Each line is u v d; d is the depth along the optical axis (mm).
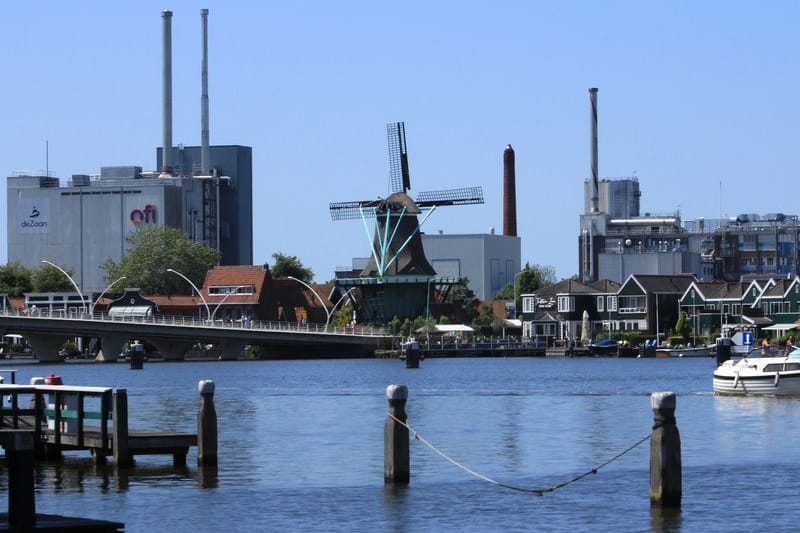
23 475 49375
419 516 65312
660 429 64062
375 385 179500
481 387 172000
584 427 108125
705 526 61812
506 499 69562
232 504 68625
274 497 70500
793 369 143625
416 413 124875
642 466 81500
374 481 75812
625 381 186000
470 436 100938
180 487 73688
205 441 79625
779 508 65938
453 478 76688
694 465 81250
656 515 64188
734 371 146250
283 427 110062
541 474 78688
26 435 49406
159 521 64562
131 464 79688
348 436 101625
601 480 75750
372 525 63438
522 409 129375
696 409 125812
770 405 130500
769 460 83688
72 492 72125
